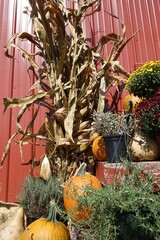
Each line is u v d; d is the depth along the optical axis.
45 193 1.33
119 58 2.24
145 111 1.27
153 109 1.25
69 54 1.84
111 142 1.29
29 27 2.28
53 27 2.03
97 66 2.14
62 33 1.83
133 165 1.10
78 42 1.89
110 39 1.92
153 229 0.85
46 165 1.44
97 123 1.42
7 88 2.09
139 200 0.88
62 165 1.61
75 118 1.69
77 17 1.91
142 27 2.39
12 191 1.79
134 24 2.40
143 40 2.33
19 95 2.07
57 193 1.35
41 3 1.65
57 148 1.64
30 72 2.13
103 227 0.89
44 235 1.01
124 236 0.90
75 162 1.62
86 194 1.00
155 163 1.14
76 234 1.10
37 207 1.32
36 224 1.07
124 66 2.22
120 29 2.36
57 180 1.47
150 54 2.28
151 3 2.50
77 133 1.65
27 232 1.03
